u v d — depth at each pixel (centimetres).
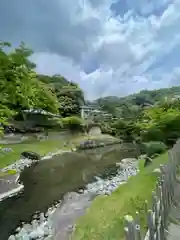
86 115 4472
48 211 912
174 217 384
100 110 5588
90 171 1606
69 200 1016
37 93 1480
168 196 414
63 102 3825
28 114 2734
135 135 2750
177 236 333
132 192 781
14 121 2548
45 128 2902
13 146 2197
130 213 577
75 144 2759
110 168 1686
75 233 648
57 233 705
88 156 2234
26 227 779
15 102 1191
